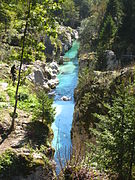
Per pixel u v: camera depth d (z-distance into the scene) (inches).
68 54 1877.5
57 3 397.1
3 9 436.5
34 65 1082.1
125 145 243.9
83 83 698.8
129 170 247.9
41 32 423.2
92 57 1289.4
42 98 484.7
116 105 257.8
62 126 714.8
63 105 911.7
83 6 3011.8
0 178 333.7
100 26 1672.0
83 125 543.5
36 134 439.8
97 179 217.9
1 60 826.8
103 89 550.3
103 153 259.9
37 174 356.8
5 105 506.0
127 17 1370.6
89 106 557.6
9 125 444.1
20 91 608.4
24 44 417.1
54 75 1253.1
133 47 1207.6
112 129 267.7
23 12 406.6
